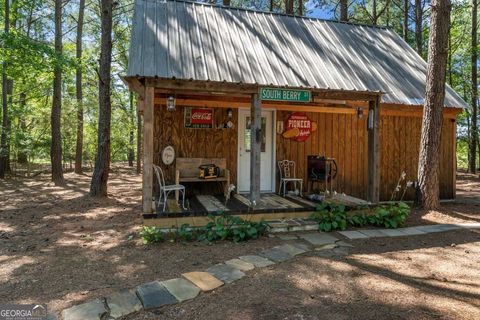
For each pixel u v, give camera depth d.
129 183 13.19
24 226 6.21
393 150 9.11
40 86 15.50
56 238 5.43
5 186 11.59
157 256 4.55
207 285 3.54
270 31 8.49
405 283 3.68
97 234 5.68
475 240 5.52
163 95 7.69
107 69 9.10
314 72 7.20
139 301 3.18
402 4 17.97
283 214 6.31
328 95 6.71
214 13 8.48
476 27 15.82
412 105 7.79
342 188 8.95
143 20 7.30
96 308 3.02
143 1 8.00
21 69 11.16
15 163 15.43
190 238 5.29
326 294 3.38
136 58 6.02
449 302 3.21
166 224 5.73
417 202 7.76
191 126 7.99
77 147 15.67
